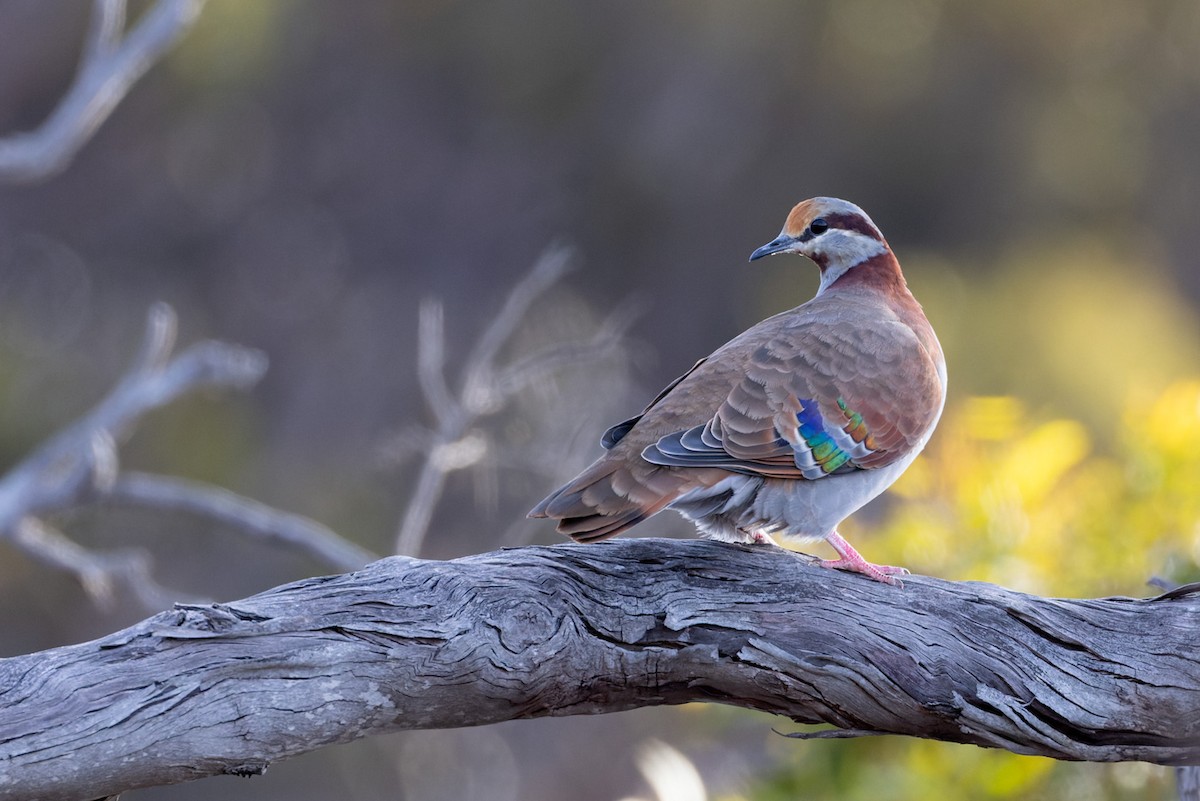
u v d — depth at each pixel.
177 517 17.61
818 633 5.72
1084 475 8.72
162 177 23.23
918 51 22.28
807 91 22.69
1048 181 22.23
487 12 23.45
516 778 16.16
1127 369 19.78
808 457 6.56
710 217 23.06
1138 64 22.19
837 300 7.65
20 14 22.72
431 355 9.26
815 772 8.21
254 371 9.95
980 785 7.86
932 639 5.74
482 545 16.64
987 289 21.23
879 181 22.64
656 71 23.19
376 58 23.78
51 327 21.69
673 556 5.88
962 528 8.38
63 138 10.45
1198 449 8.34
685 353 22.98
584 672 5.63
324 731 5.22
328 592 5.36
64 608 17.78
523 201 23.48
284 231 23.31
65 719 4.90
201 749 5.05
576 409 12.02
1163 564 8.01
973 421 8.58
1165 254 22.16
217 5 21.98
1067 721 5.71
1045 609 5.84
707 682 5.75
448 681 5.37
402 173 23.69
